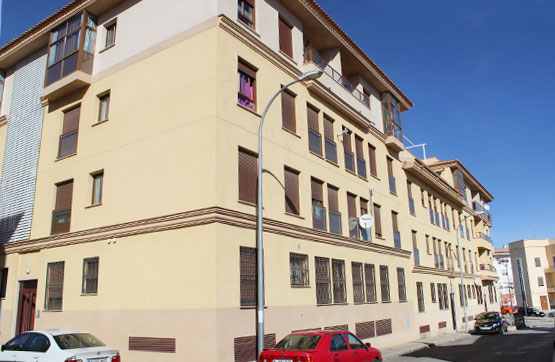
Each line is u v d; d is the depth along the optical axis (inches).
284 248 589.6
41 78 763.4
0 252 736.3
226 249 489.1
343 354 407.2
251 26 631.2
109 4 682.8
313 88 716.0
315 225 676.7
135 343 516.4
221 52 547.5
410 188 1126.4
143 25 634.8
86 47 681.6
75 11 702.5
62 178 671.8
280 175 614.2
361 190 835.4
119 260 560.7
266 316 530.0
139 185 568.1
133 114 603.8
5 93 837.2
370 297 787.4
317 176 700.0
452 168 1608.0
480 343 914.7
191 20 579.5
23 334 427.2
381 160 956.6
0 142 810.8
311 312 613.3
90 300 577.0
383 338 798.5
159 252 523.2
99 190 630.5
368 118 920.9
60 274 630.5
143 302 521.3
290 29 725.9
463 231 1594.5
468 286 1530.5
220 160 509.4
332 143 772.0
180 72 567.8
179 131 545.0
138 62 621.0
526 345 826.8
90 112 662.5
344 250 733.3
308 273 627.2
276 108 634.2
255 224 539.8
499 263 3346.5
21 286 697.6
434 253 1229.7
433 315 1117.7
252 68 606.5
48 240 655.8
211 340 453.7
